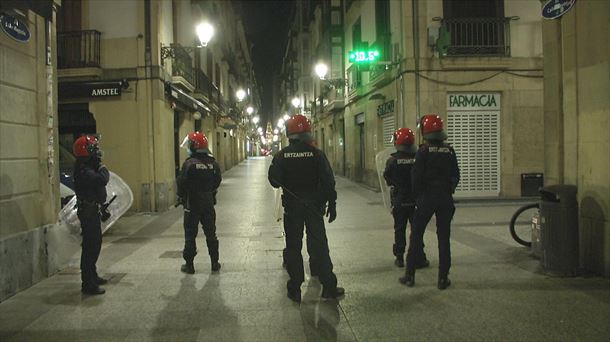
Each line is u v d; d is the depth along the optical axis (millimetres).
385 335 4164
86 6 12266
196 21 17969
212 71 24047
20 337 4219
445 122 12914
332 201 5223
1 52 5367
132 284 5797
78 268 6641
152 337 4203
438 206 5297
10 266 5363
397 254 6387
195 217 6277
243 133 50688
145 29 12188
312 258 5559
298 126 5160
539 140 13164
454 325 4328
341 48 23234
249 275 6168
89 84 12141
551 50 6398
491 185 13266
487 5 13055
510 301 4910
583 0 5805
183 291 5500
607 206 5547
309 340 4102
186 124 16094
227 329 4367
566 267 5676
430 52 12828
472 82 12906
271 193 16750
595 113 5688
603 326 4230
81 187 5395
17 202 5570
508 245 7461
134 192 12258
